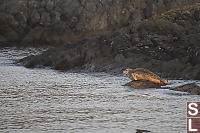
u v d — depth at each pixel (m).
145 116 67.69
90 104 76.56
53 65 128.62
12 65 136.25
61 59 127.44
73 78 107.50
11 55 170.12
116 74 113.31
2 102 78.31
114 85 96.12
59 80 104.19
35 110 72.19
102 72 116.44
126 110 71.75
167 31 132.75
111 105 75.56
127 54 120.31
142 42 126.50
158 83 92.81
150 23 137.25
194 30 134.50
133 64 115.62
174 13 146.75
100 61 120.06
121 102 77.88
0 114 69.44
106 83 99.06
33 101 79.19
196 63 109.62
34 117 67.56
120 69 115.00
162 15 145.12
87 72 118.06
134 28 135.75
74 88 92.62
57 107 74.31
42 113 70.12
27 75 113.12
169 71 108.56
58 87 93.94
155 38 127.75
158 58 118.00
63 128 61.56
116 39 129.25
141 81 93.56
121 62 117.25
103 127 61.84
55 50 135.25
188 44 121.62
